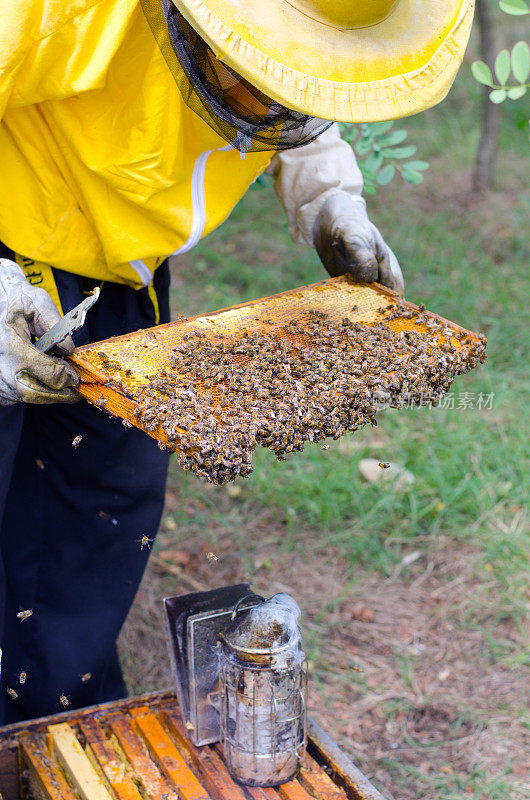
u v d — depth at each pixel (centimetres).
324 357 333
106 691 491
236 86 309
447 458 718
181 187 369
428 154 1316
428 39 301
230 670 328
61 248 375
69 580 456
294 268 1023
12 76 321
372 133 529
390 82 290
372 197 1188
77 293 395
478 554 637
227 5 276
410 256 1017
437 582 617
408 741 499
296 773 343
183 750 359
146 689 534
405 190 1209
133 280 400
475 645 565
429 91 296
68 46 325
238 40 275
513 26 1662
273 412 296
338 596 603
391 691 533
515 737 502
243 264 1039
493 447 718
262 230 1138
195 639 338
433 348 345
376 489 686
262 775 334
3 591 419
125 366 322
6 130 351
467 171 1258
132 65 336
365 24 292
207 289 973
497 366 838
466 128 1402
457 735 504
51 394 321
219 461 274
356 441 742
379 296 393
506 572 616
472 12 316
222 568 630
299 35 282
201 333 353
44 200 363
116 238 369
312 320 367
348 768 342
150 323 436
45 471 443
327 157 436
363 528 661
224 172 378
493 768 482
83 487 444
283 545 652
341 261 417
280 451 299
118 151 349
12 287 329
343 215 420
